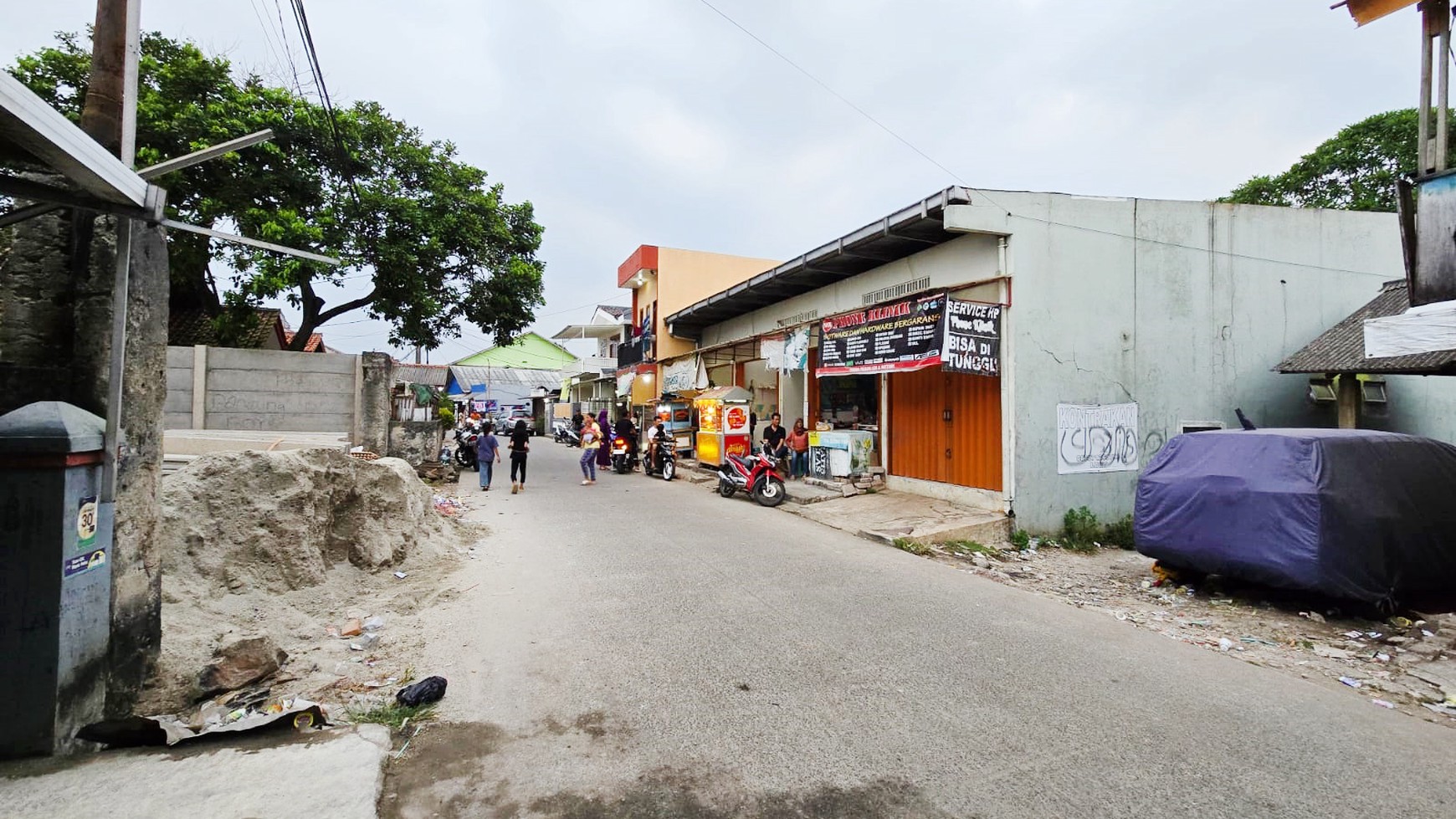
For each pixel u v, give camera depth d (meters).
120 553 3.29
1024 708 3.76
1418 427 10.99
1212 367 10.28
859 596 6.04
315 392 10.88
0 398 3.19
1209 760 3.21
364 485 6.55
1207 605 6.29
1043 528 9.16
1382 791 2.99
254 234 11.88
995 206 8.89
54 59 10.82
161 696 3.44
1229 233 10.43
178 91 11.73
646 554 7.68
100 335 3.34
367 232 13.80
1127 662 4.57
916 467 11.22
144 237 3.43
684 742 3.28
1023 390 9.04
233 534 5.13
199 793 2.62
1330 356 9.70
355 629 4.84
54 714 2.84
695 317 18.22
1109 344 9.59
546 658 4.41
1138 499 7.15
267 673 3.89
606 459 19.55
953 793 2.87
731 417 14.52
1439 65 5.07
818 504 11.22
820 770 3.04
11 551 2.80
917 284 10.60
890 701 3.81
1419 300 5.11
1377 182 15.92
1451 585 6.16
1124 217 9.72
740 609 5.57
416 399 20.17
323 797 2.63
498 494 12.98
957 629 5.16
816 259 11.39
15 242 3.35
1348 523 5.62
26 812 2.44
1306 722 3.70
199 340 14.78
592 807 2.72
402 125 14.67
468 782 2.88
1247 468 6.20
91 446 3.00
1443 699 4.12
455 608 5.48
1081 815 2.73
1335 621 5.72
